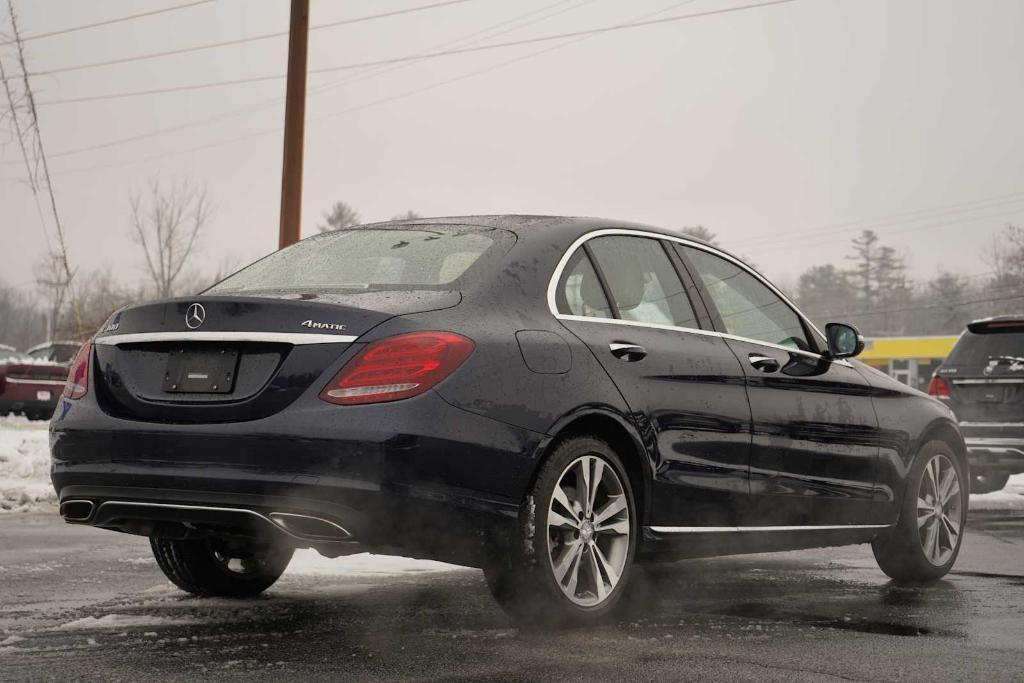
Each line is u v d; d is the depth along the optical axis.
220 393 4.29
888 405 6.39
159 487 4.29
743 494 5.37
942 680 3.88
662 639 4.57
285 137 15.61
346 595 5.58
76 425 4.52
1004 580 6.59
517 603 4.57
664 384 5.04
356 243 5.28
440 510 4.19
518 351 4.48
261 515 4.15
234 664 3.98
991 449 11.96
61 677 3.75
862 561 7.42
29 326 113.75
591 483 4.75
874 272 124.50
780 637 4.66
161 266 46.66
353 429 4.08
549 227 5.10
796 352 5.93
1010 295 71.25
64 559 6.63
